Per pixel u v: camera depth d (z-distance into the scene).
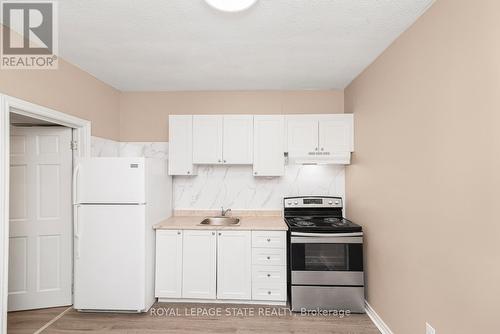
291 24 2.02
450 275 1.59
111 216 2.71
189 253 2.96
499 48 1.26
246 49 2.43
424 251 1.84
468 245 1.45
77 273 2.72
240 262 2.95
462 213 1.49
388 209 2.35
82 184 2.71
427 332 1.81
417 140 1.92
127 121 3.67
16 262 2.73
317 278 2.79
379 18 1.93
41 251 2.78
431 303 1.77
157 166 3.08
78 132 2.87
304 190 3.61
